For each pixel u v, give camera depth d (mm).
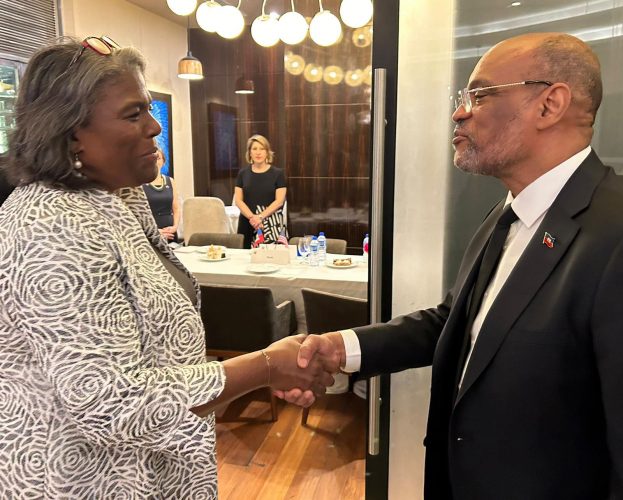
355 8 3191
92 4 5000
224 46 6703
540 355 773
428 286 1413
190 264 3248
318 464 2334
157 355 892
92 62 820
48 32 4504
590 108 861
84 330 747
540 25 1252
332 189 5746
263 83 6680
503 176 927
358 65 5418
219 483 2197
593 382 761
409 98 1327
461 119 941
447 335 1013
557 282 774
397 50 1308
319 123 5637
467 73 1299
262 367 1001
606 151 1250
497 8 1268
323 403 2902
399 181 1365
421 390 1497
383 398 1507
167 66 6410
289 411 2812
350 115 5551
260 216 4500
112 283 792
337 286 2840
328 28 3422
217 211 5070
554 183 857
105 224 838
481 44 1283
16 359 807
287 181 5824
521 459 814
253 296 2553
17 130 838
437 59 1305
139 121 885
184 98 6836
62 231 766
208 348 2713
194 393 845
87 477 850
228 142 6945
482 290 966
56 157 820
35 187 830
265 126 6781
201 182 7090
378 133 1336
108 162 869
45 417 820
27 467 825
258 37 3605
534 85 849
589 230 766
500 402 816
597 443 789
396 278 1411
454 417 882
